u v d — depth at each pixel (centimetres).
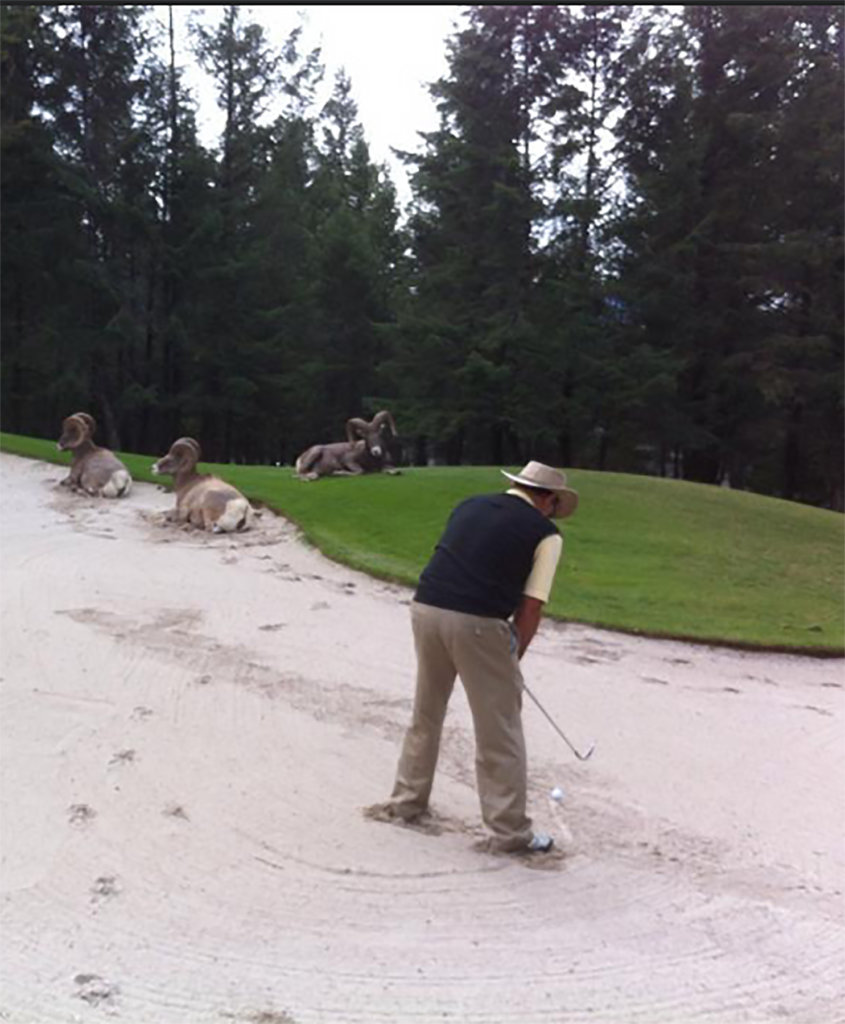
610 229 3238
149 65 3653
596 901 386
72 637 742
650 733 615
